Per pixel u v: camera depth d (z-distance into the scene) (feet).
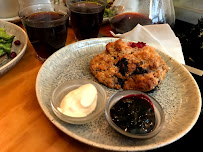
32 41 0.73
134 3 0.96
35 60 0.80
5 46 0.74
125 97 0.59
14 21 1.00
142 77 0.66
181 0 1.20
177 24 1.19
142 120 0.52
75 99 0.55
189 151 0.71
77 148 0.51
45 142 0.51
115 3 1.01
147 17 0.95
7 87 0.66
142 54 0.69
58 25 0.70
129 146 0.47
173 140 0.48
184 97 0.66
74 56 0.79
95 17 0.82
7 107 0.59
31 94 0.64
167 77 0.74
